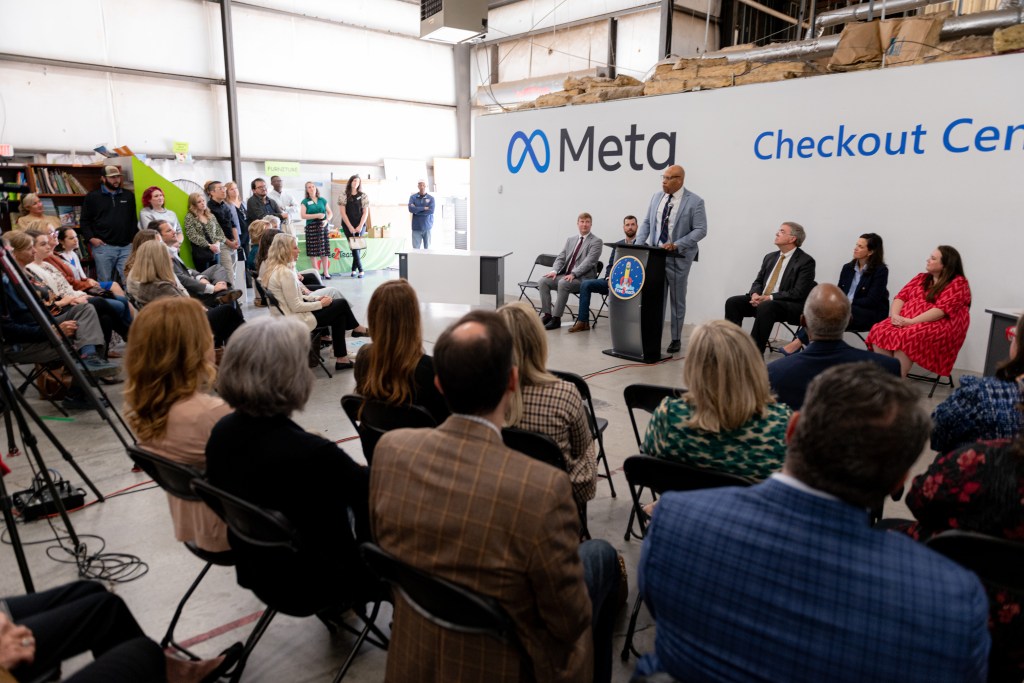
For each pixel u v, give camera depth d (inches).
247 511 61.2
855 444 34.9
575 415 84.2
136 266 182.1
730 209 267.0
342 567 68.7
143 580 95.7
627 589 88.7
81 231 286.0
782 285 213.0
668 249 212.8
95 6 348.2
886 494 36.6
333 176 463.5
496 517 45.3
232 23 400.2
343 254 428.8
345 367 206.4
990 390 73.7
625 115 293.1
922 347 180.1
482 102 517.0
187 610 89.0
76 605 59.9
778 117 248.2
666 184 228.5
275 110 428.5
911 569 34.2
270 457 62.1
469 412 48.9
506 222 352.2
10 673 53.7
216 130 405.4
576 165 315.6
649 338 219.5
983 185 207.8
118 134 365.4
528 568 45.1
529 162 335.3
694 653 39.4
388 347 88.0
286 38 426.3
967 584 33.6
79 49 345.7
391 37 476.4
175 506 78.0
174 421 73.9
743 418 68.6
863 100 227.5
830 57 280.4
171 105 383.9
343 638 83.8
